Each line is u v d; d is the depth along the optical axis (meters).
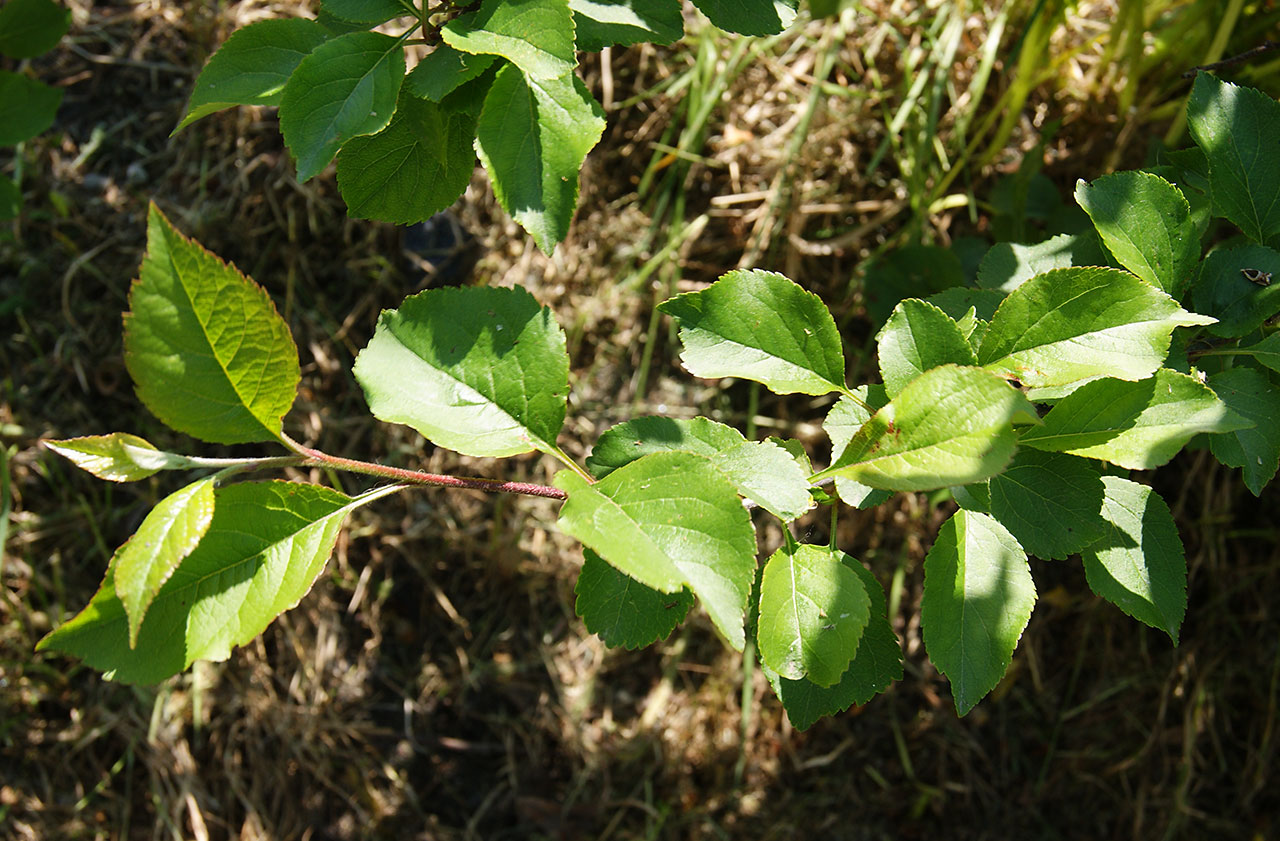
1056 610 0.99
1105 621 0.98
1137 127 0.91
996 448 0.46
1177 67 0.87
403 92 0.51
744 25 0.55
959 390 0.47
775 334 0.52
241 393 0.46
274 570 0.47
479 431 0.50
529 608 1.00
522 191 0.48
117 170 1.00
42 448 0.97
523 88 0.48
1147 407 0.50
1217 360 0.55
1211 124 0.56
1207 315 0.54
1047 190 0.89
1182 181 0.60
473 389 0.51
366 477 0.99
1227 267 0.54
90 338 0.99
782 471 0.50
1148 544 0.53
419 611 1.00
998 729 1.00
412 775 0.98
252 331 0.46
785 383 0.52
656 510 0.46
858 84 0.99
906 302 0.51
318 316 1.00
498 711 0.99
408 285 1.00
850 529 0.98
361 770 0.97
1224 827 0.98
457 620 0.99
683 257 1.00
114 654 0.46
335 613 0.99
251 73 0.50
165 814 0.95
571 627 1.00
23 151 0.98
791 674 0.48
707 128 0.99
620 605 0.50
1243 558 0.96
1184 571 0.53
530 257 1.00
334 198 0.98
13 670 0.95
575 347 1.00
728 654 0.99
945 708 0.99
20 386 0.98
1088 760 0.99
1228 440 0.53
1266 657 0.97
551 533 0.99
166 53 1.01
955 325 0.50
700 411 1.00
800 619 0.48
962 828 0.99
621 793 0.98
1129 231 0.54
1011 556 0.50
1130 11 0.84
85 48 1.01
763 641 0.48
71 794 0.96
